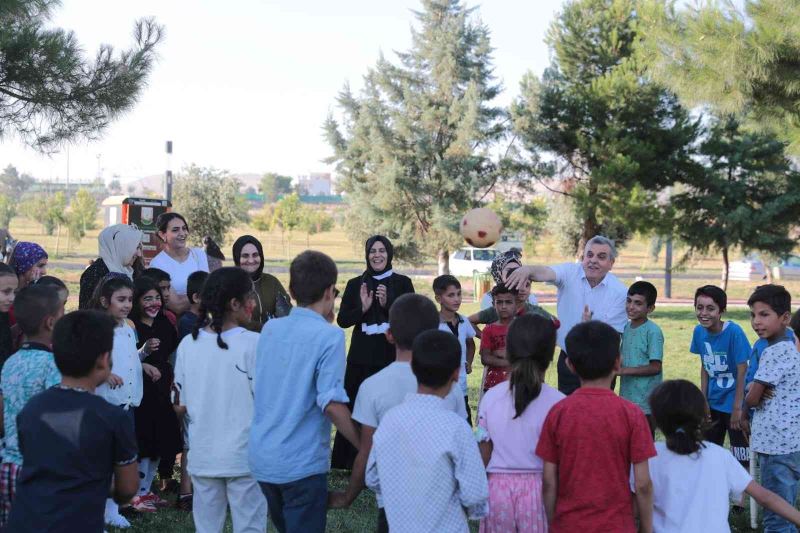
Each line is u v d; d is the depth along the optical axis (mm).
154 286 5887
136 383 5340
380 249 6562
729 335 5746
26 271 6191
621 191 25125
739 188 25609
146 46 11695
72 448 3119
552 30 28859
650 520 3389
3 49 10336
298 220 66375
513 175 32594
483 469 3311
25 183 152250
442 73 33625
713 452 3574
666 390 3607
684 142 25734
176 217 6730
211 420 4051
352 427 3678
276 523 3908
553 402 3641
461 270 41062
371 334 6484
